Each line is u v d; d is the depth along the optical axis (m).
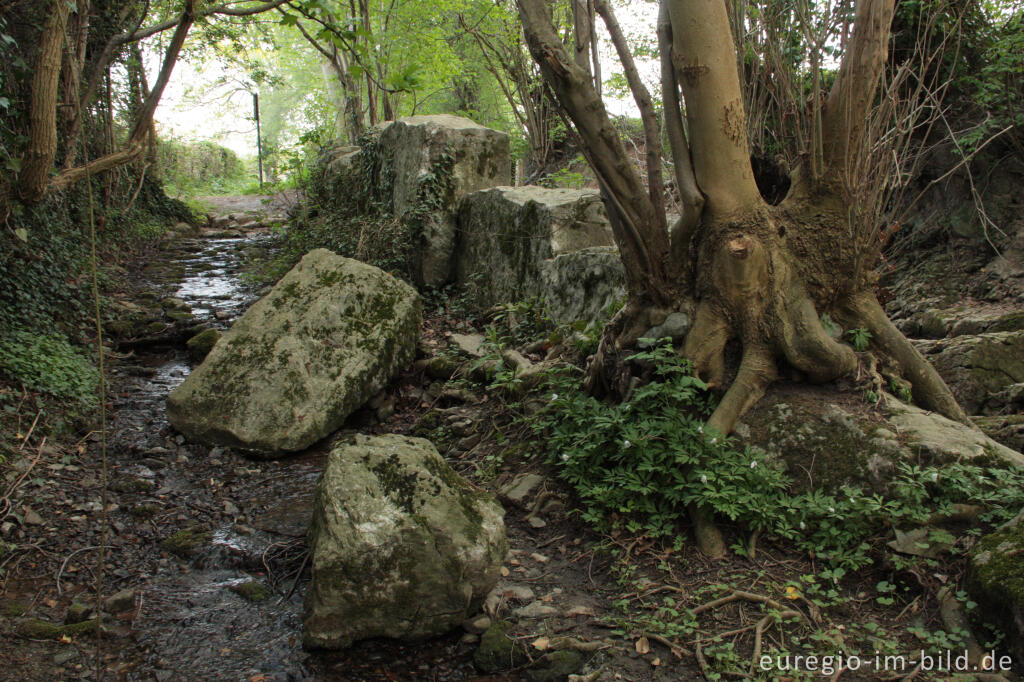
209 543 4.41
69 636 3.54
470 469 5.16
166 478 5.37
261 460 5.72
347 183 11.31
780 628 3.27
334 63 14.02
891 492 3.81
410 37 14.81
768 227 4.44
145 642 3.52
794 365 4.34
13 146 6.86
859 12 4.18
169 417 5.93
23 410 5.65
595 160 4.50
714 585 3.54
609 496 4.17
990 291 7.46
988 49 7.62
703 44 4.09
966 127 7.87
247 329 6.36
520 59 13.27
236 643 3.52
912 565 3.46
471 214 8.75
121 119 14.00
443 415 6.04
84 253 9.45
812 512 3.79
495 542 3.57
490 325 7.02
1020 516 3.33
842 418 4.13
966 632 3.09
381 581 3.36
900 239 8.68
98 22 11.27
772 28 4.79
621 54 4.34
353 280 6.75
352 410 6.20
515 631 3.45
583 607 3.57
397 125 9.84
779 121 5.13
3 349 6.11
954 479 3.69
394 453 3.82
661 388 4.27
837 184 4.43
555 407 5.11
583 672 3.14
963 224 8.03
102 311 8.53
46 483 5.05
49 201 8.42
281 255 11.34
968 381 5.12
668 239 4.64
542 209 7.29
